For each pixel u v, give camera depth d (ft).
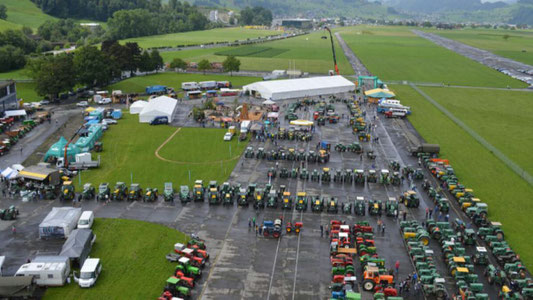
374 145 442.50
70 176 345.92
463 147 444.55
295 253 239.50
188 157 395.55
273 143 438.81
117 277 213.87
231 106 599.16
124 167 368.48
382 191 328.49
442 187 339.57
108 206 293.43
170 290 200.03
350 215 286.66
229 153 407.44
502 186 346.74
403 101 654.12
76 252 220.43
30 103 573.33
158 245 243.81
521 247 253.44
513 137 481.87
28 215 278.67
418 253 236.43
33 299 196.24
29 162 377.50
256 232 259.39
